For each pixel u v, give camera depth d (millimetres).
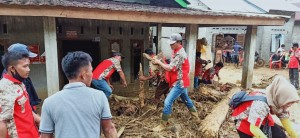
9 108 2178
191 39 7184
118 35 7418
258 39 19000
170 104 4914
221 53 17703
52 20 4973
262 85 10062
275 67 16797
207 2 16719
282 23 8062
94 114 1905
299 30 19219
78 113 1847
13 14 4320
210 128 4754
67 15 4734
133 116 5652
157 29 9734
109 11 5145
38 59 6203
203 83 8844
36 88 6266
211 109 6223
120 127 5012
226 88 8461
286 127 2834
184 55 4723
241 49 17562
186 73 4836
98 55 7266
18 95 2279
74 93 1881
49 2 4770
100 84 5508
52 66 5105
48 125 1873
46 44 5016
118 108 6016
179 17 6285
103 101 2000
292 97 2484
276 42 18969
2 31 5891
